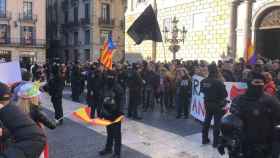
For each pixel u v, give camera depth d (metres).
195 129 11.34
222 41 23.59
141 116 13.91
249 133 4.85
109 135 8.34
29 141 3.34
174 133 10.75
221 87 8.94
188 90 13.41
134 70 13.41
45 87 11.95
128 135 10.45
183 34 26.72
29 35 52.09
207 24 24.78
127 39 33.78
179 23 27.34
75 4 57.06
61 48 61.72
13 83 6.63
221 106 8.93
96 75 11.93
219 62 14.47
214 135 9.03
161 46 29.27
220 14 23.75
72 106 16.17
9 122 3.42
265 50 22.69
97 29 52.69
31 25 52.03
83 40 54.84
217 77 9.14
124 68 16.05
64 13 61.31
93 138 10.05
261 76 4.88
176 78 14.93
